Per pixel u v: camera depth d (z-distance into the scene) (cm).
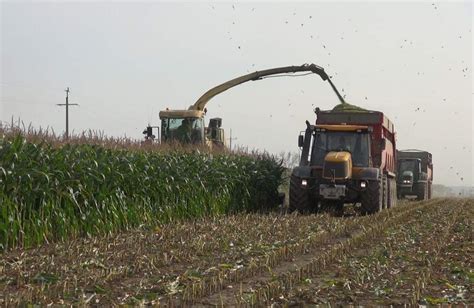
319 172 2209
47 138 1408
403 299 825
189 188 1853
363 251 1269
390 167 2719
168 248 1223
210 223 1709
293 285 897
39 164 1280
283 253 1184
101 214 1414
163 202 1722
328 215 2012
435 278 965
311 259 1170
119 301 779
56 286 837
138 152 1681
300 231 1538
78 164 1372
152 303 768
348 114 2388
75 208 1377
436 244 1362
